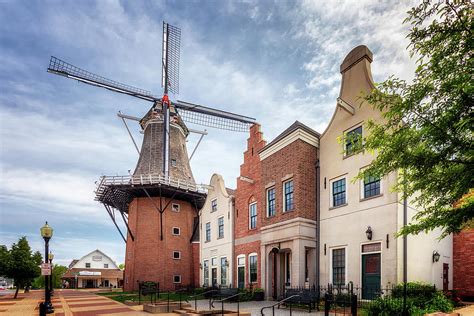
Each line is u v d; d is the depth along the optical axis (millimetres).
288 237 18938
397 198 14547
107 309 17875
